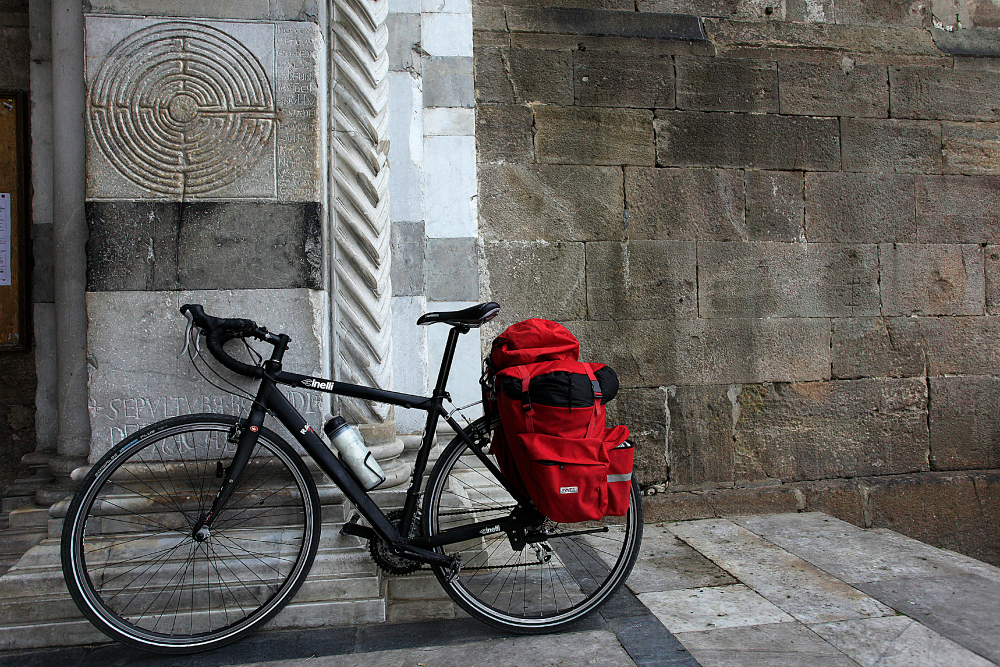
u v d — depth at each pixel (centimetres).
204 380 248
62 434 264
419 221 324
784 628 228
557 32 363
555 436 211
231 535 242
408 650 217
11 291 297
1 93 296
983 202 400
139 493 246
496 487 302
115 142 248
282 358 254
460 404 336
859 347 386
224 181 254
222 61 254
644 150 368
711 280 372
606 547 295
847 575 276
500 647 218
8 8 301
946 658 206
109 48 248
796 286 380
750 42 382
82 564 212
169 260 250
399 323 321
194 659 214
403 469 288
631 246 365
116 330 246
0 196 297
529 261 355
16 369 300
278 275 256
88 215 246
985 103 402
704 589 263
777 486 373
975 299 398
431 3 344
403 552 225
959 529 382
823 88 387
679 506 355
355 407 279
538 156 357
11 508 279
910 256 392
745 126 378
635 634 225
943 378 394
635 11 377
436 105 343
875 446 387
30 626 221
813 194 384
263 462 252
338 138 286
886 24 398
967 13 402
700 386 370
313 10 260
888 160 392
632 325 364
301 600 236
